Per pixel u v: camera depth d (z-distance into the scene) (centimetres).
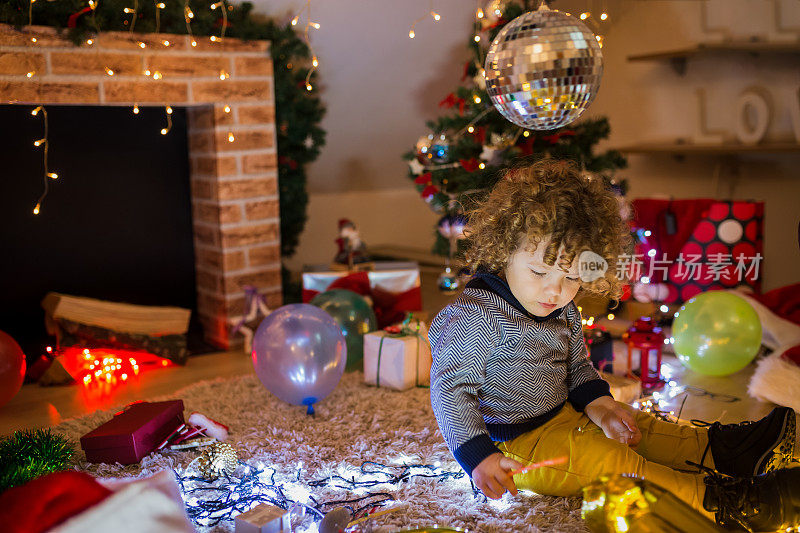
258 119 312
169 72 286
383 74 392
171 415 211
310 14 331
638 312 324
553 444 160
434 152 327
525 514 160
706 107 418
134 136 325
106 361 278
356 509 164
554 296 154
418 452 197
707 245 317
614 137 470
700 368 254
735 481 143
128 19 279
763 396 233
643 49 445
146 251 336
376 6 340
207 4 298
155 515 119
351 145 448
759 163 401
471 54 393
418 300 312
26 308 318
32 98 258
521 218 152
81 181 319
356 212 505
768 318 276
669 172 444
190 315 324
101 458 194
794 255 391
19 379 238
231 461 183
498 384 163
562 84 153
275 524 147
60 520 114
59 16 263
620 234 164
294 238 357
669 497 134
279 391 225
